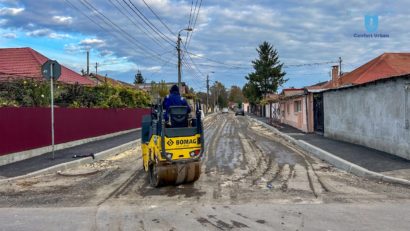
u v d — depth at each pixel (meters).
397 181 9.32
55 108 16.95
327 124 20.59
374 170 10.43
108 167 12.95
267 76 74.44
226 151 16.20
